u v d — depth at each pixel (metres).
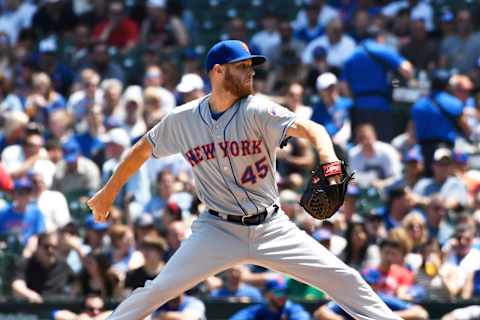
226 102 21.52
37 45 59.59
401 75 49.34
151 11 58.62
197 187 22.19
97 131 46.94
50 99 52.44
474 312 34.53
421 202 40.38
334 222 38.19
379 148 43.72
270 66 54.06
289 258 21.73
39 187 41.03
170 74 53.28
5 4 62.31
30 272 37.75
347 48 52.69
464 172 43.19
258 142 21.38
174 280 21.78
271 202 21.86
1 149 47.28
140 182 42.28
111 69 55.06
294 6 60.09
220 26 60.03
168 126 22.09
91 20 60.59
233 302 35.38
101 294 36.91
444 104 44.56
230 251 21.78
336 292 21.75
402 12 55.22
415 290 35.78
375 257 37.59
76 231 39.06
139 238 38.41
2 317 36.28
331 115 46.50
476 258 36.59
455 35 53.53
